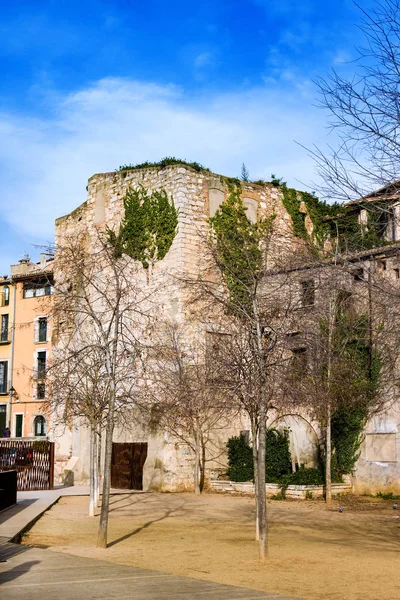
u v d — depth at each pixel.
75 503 25.25
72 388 22.36
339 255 18.28
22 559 13.57
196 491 29.05
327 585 11.81
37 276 56.47
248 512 23.05
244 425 31.81
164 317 30.67
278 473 28.48
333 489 27.14
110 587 10.93
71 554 14.68
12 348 57.22
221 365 21.31
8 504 22.44
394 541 17.11
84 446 34.25
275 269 20.92
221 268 20.03
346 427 27.95
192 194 32.03
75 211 37.97
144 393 28.28
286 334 18.42
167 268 31.48
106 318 26.03
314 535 18.11
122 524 20.03
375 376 26.81
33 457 30.30
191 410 28.88
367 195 13.28
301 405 27.03
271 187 34.94
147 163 34.22
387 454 26.91
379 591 11.38
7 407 56.47
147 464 30.38
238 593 10.74
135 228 32.81
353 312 25.38
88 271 23.06
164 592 10.63
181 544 16.36
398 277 18.69
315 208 36.00
